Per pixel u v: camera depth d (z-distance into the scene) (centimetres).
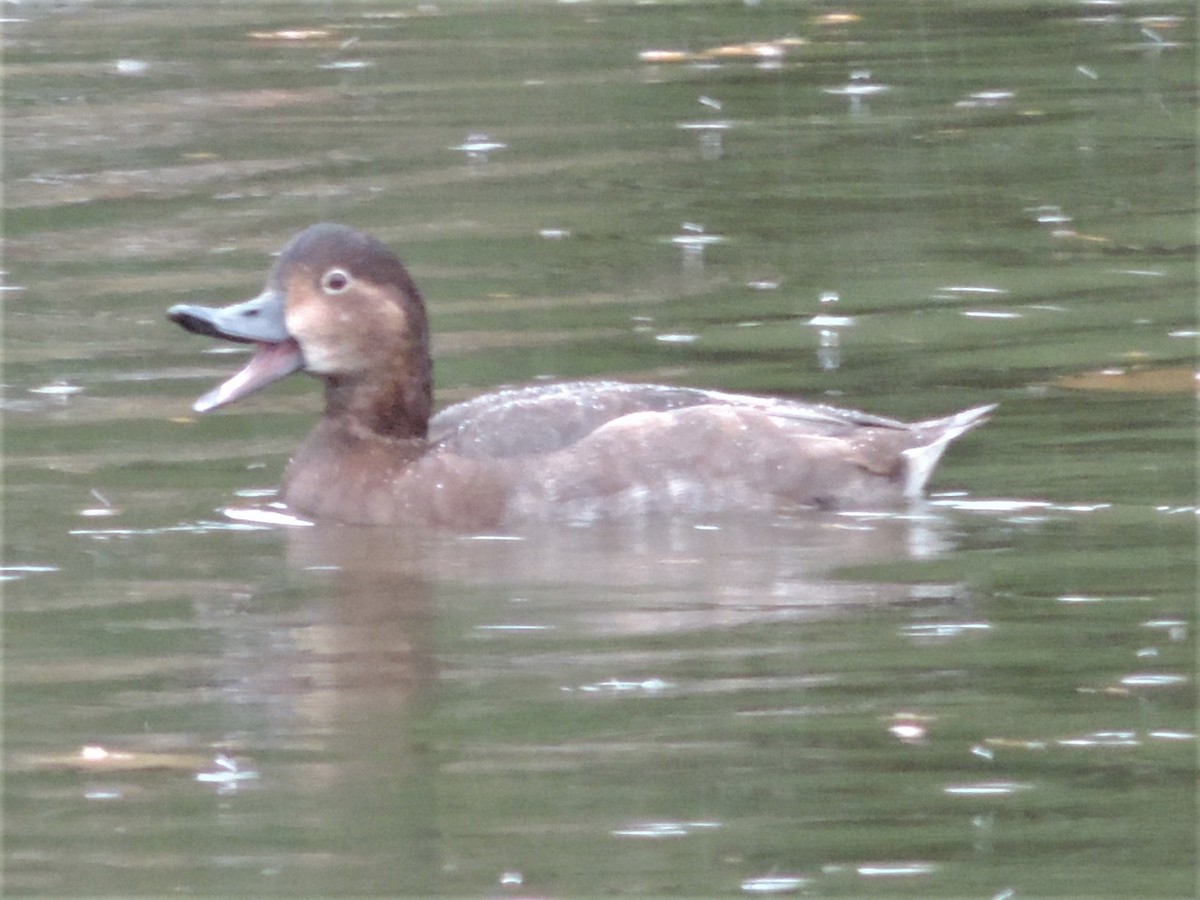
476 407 1248
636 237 1670
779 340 1431
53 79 2208
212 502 1201
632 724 908
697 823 826
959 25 2344
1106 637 984
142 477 1234
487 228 1697
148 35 2406
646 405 1218
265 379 1222
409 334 1221
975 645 979
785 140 1936
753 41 2291
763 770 865
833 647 981
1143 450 1225
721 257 1622
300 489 1208
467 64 2233
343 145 1944
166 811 844
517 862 800
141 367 1415
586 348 1419
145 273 1598
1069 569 1069
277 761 883
